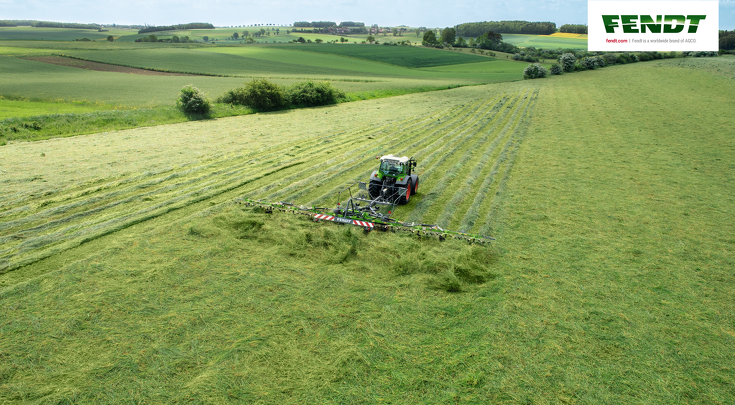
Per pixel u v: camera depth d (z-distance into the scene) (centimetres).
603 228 1199
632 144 2317
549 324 744
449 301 814
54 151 1972
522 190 1548
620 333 722
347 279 886
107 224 1141
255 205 1278
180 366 624
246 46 13025
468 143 2389
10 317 725
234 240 1061
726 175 1736
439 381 605
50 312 743
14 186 1449
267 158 1973
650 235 1153
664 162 1945
